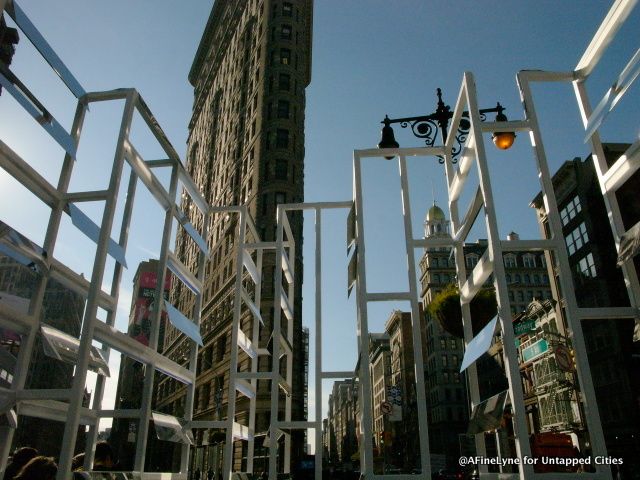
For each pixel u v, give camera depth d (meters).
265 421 39.06
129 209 6.36
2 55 4.66
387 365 119.62
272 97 55.84
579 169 42.28
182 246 79.19
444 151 7.07
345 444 141.12
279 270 8.17
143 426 5.91
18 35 4.81
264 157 52.34
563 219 45.00
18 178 4.70
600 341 39.03
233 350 7.88
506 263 90.75
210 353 52.97
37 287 4.96
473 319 10.73
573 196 43.12
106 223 5.13
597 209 40.44
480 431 5.59
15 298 4.95
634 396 35.16
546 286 89.12
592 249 40.12
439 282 102.19
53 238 5.20
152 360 6.13
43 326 4.91
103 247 5.08
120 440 44.56
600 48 5.31
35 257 4.85
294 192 51.31
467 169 6.32
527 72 5.89
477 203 5.75
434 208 111.12
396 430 75.44
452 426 85.19
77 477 4.66
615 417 37.00
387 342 129.88
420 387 5.74
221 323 50.09
